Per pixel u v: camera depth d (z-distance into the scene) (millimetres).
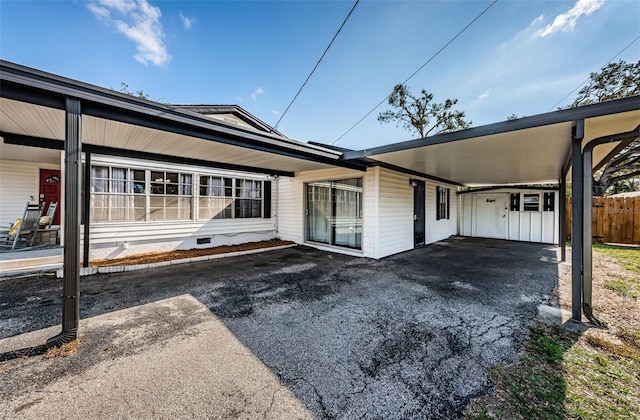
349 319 3059
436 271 5270
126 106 2787
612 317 3088
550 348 2412
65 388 1883
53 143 4176
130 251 6273
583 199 3084
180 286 4277
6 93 2277
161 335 2670
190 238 7258
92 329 2787
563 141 3904
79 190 2506
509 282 4523
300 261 6156
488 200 10570
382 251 6551
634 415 1646
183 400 1778
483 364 2186
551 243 9055
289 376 2035
